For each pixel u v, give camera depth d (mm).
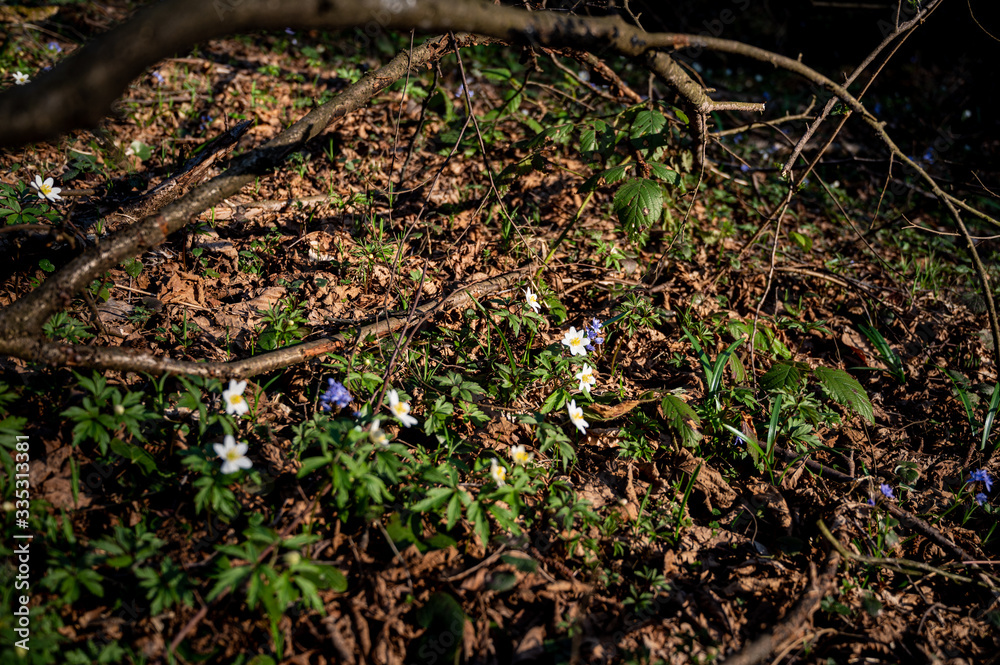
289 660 497
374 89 808
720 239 1018
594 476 663
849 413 777
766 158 1333
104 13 1390
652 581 576
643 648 539
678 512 641
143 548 519
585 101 1156
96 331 670
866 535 634
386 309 729
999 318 954
